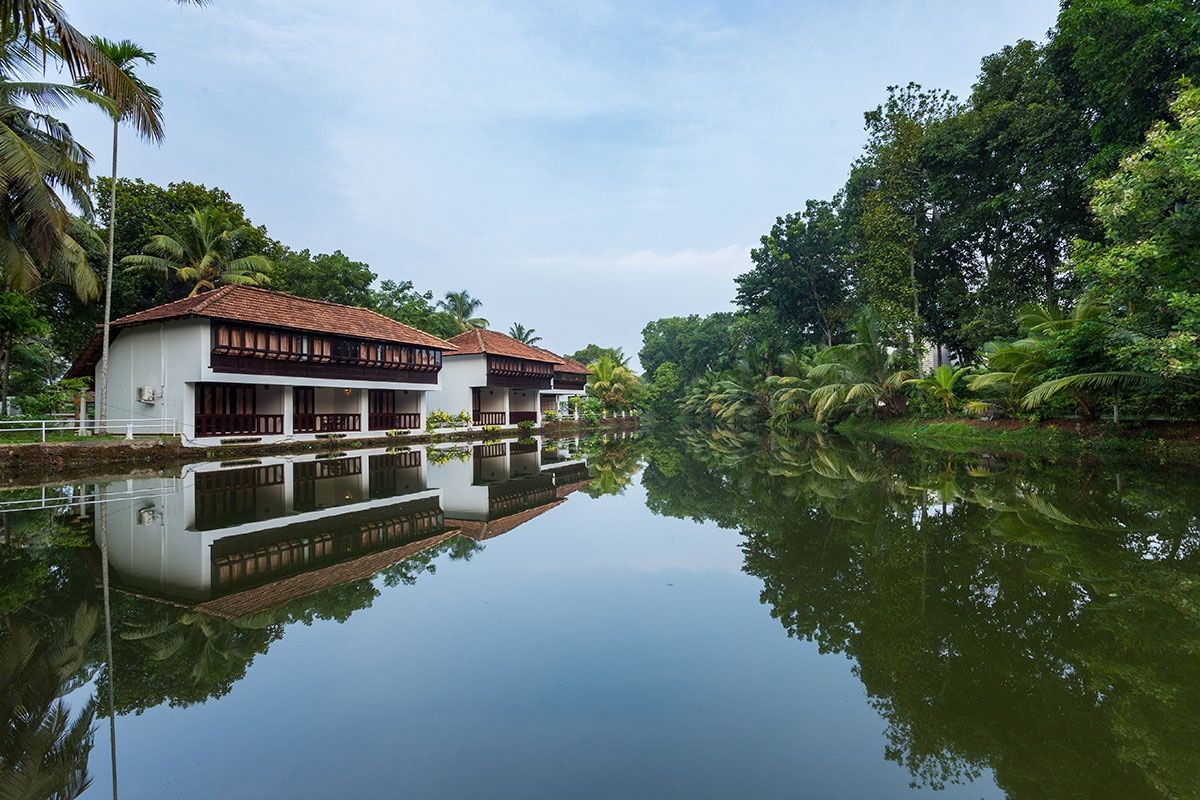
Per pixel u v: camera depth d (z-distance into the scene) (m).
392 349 25.91
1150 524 7.82
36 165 12.75
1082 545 6.96
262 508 10.48
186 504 10.76
